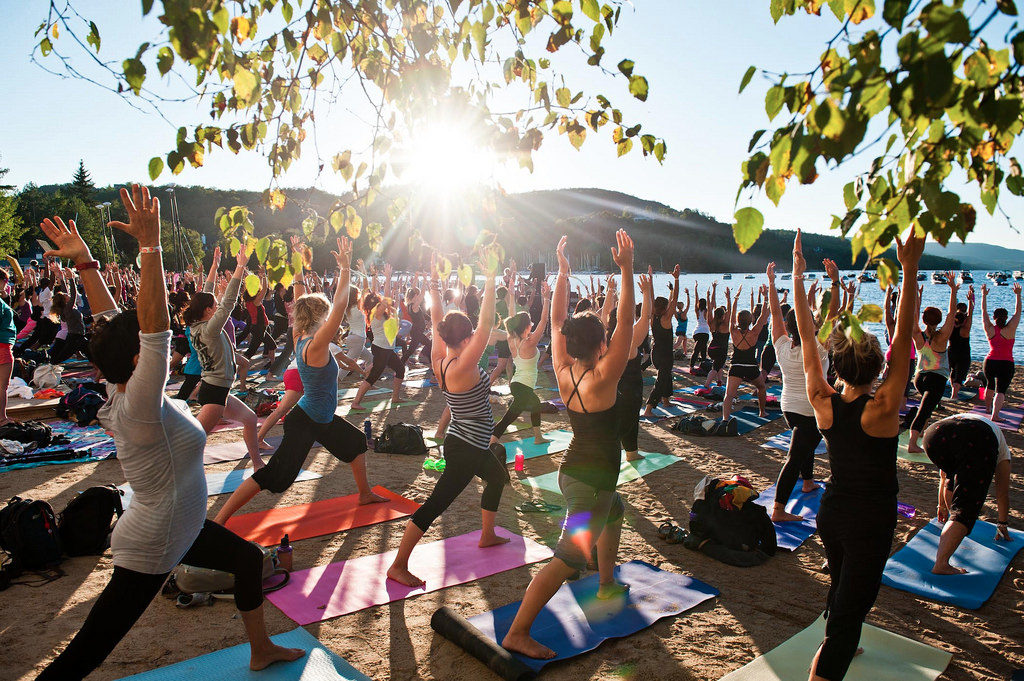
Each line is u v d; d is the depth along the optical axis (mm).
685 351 17375
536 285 16766
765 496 6195
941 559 4516
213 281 5867
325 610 3922
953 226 1752
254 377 12367
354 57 3051
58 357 11820
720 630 3775
